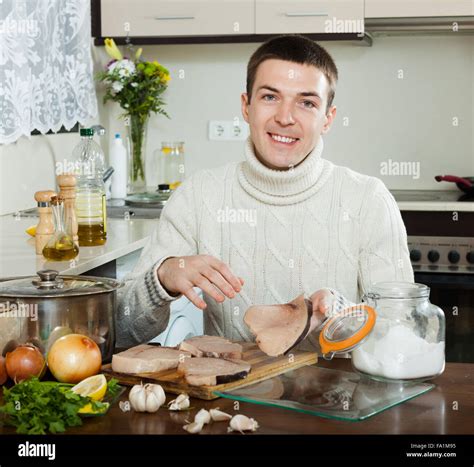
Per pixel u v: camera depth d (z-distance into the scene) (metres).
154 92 3.61
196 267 1.50
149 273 1.55
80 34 3.32
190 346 1.39
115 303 1.44
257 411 1.19
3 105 2.73
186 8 3.47
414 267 3.23
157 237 1.91
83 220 2.36
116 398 1.24
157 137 3.90
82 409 1.16
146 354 1.35
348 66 3.73
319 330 1.56
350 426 1.13
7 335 1.34
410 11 3.32
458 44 3.63
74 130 3.44
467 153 3.68
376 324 1.32
